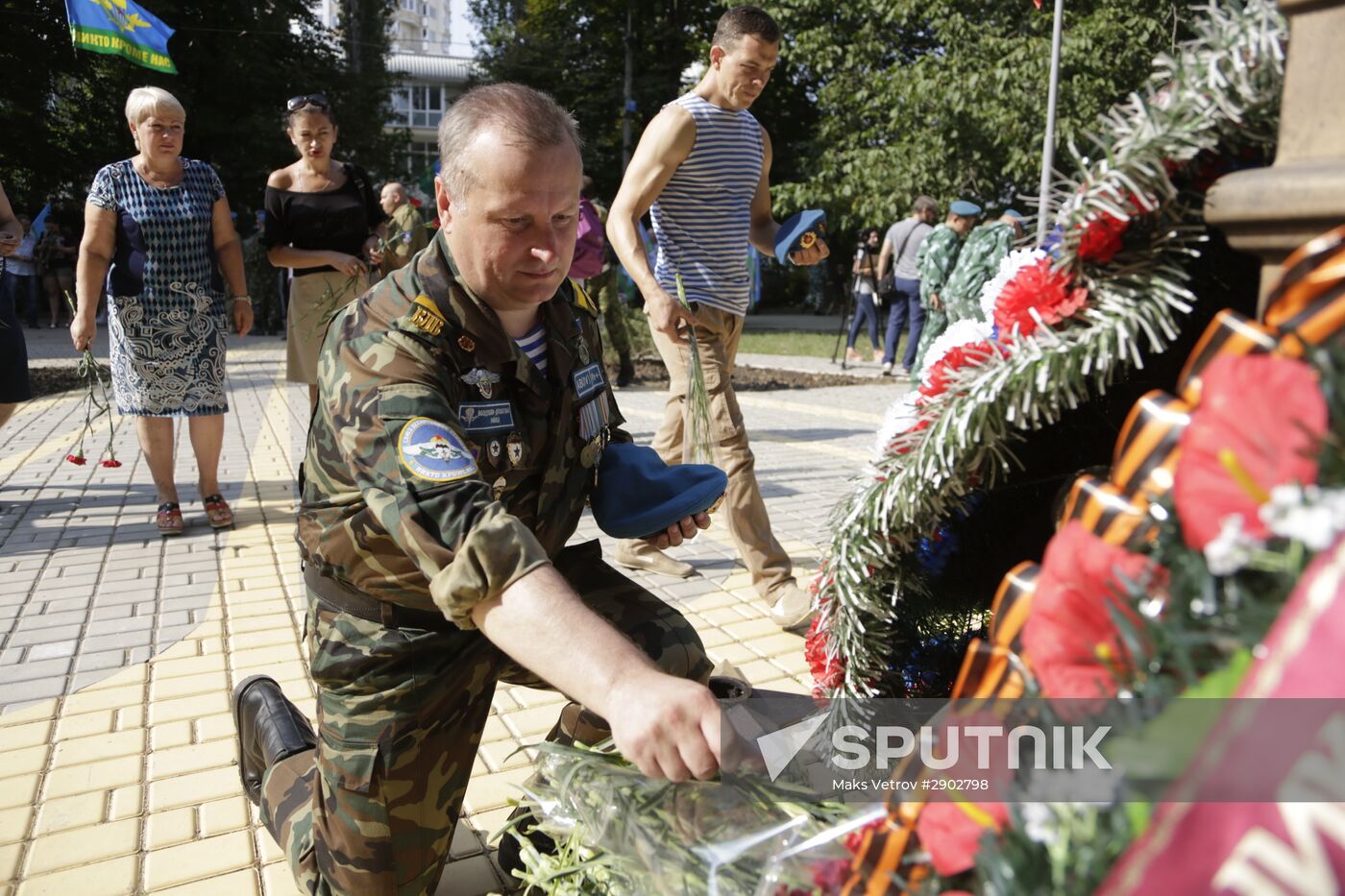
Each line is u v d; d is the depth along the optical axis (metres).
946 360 1.28
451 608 1.39
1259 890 0.67
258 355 13.37
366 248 5.04
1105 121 1.10
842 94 19.05
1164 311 1.04
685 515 2.00
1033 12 16.39
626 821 1.38
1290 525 0.72
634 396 9.84
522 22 31.97
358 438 1.55
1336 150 0.81
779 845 1.24
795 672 3.22
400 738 1.71
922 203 11.36
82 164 22.66
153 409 4.71
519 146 1.59
